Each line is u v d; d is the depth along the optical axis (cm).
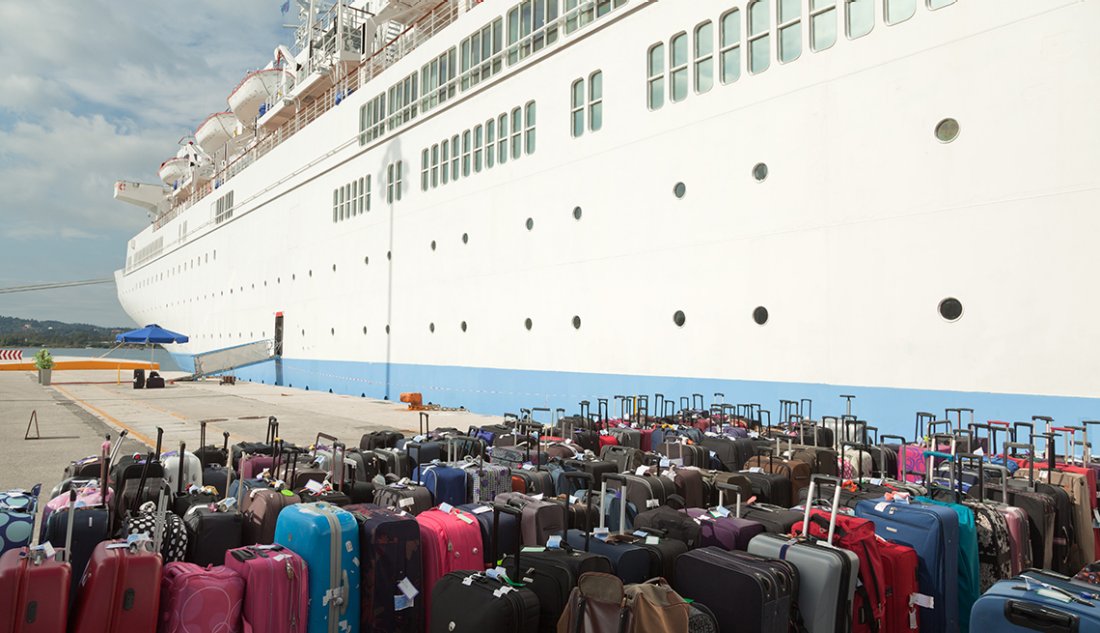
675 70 1377
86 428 1359
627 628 310
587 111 1566
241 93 3653
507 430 852
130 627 313
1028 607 325
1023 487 564
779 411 1156
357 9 2731
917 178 1011
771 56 1207
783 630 352
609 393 1467
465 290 1917
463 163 1956
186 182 5091
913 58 1023
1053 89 890
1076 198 865
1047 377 874
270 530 427
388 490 511
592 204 1538
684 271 1330
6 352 4456
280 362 3022
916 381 995
